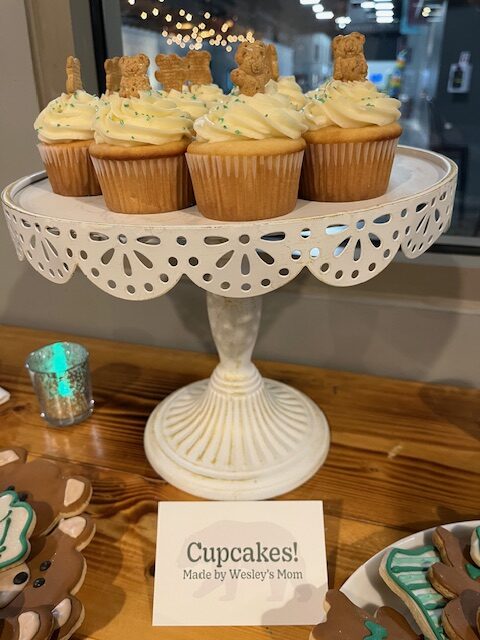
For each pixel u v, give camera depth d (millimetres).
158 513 642
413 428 842
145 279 535
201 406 809
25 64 927
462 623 484
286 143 535
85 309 1116
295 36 903
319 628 497
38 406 925
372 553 642
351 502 709
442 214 596
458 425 847
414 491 726
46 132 667
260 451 743
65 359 937
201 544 624
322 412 860
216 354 1065
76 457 804
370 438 821
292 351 1020
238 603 596
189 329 1065
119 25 961
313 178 622
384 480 745
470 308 896
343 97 589
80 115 667
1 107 976
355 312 951
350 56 622
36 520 615
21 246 608
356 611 514
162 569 614
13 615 519
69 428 868
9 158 1020
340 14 878
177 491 729
